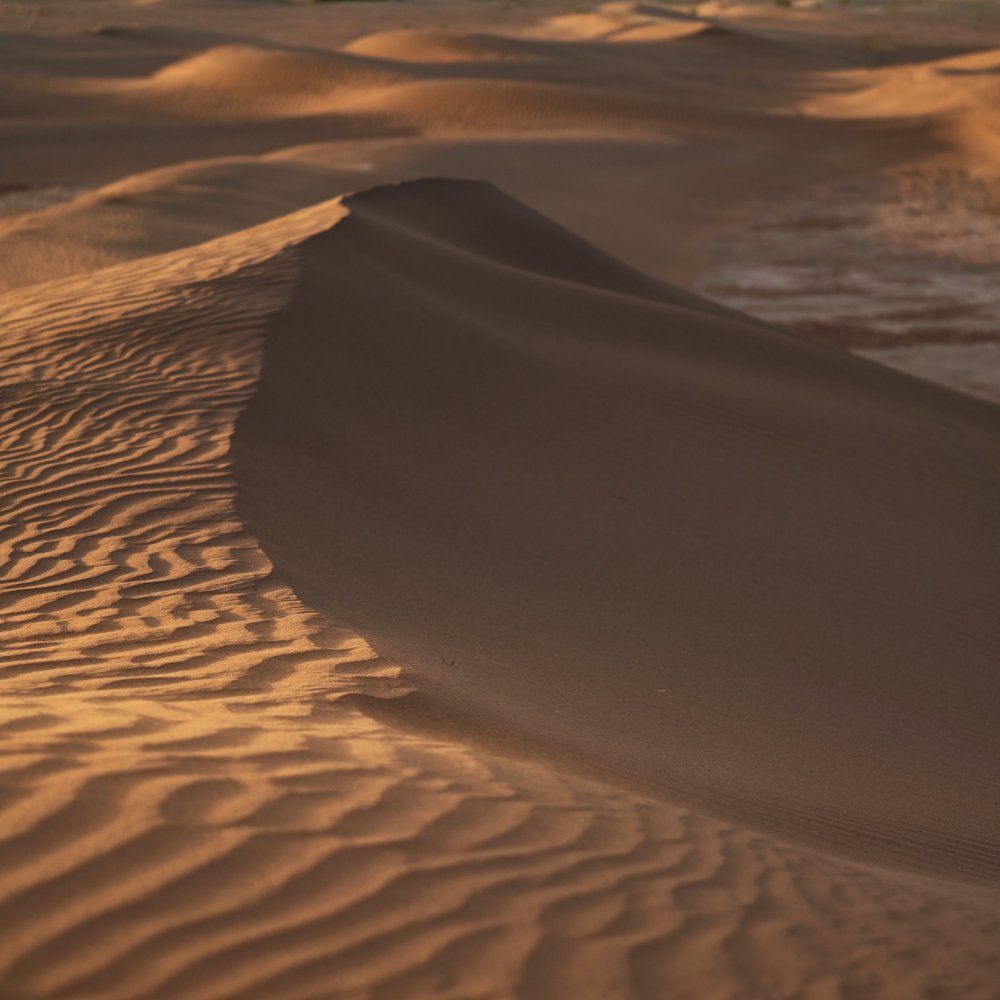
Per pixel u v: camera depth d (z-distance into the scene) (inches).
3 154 2032.5
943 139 2342.5
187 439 484.1
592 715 330.6
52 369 559.2
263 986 138.1
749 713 371.6
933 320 1246.9
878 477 621.9
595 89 2659.9
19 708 214.8
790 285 1397.6
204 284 653.3
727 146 2284.7
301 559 400.5
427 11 5615.2
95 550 388.5
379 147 1971.0
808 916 181.5
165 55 3144.7
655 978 153.3
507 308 727.7
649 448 585.9
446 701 292.5
